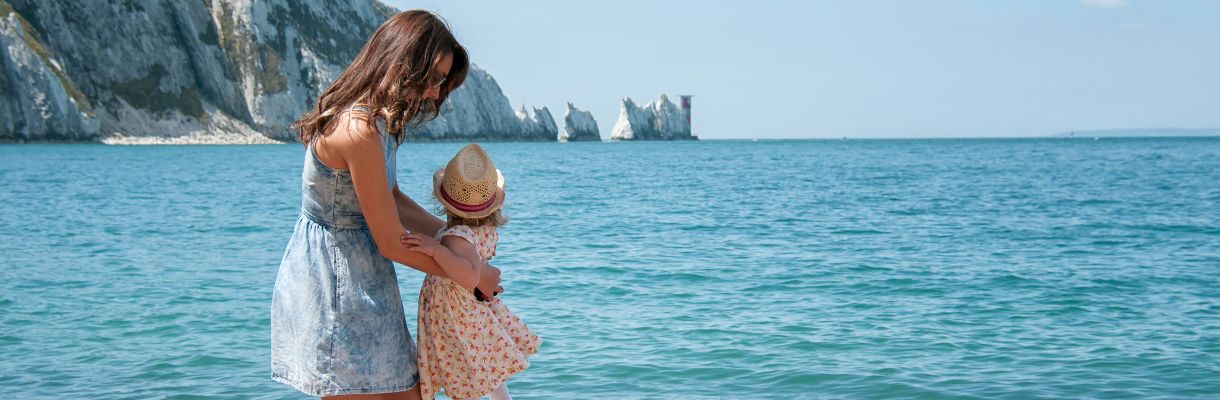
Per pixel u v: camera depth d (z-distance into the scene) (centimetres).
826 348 761
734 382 659
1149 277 1175
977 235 1783
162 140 11325
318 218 328
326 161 318
